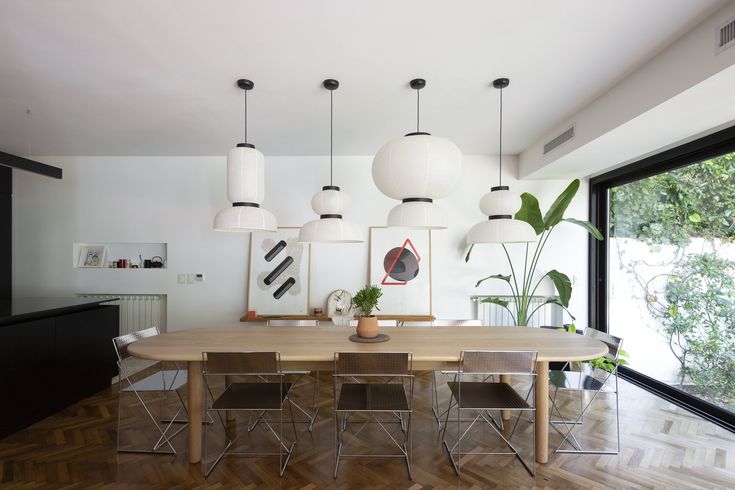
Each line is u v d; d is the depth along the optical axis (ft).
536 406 7.97
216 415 10.39
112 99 10.12
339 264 15.69
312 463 7.97
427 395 11.74
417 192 6.08
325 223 7.84
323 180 15.71
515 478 7.43
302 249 15.64
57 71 8.55
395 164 5.89
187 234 15.84
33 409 9.68
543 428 7.89
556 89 9.47
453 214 15.65
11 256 13.42
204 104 10.45
